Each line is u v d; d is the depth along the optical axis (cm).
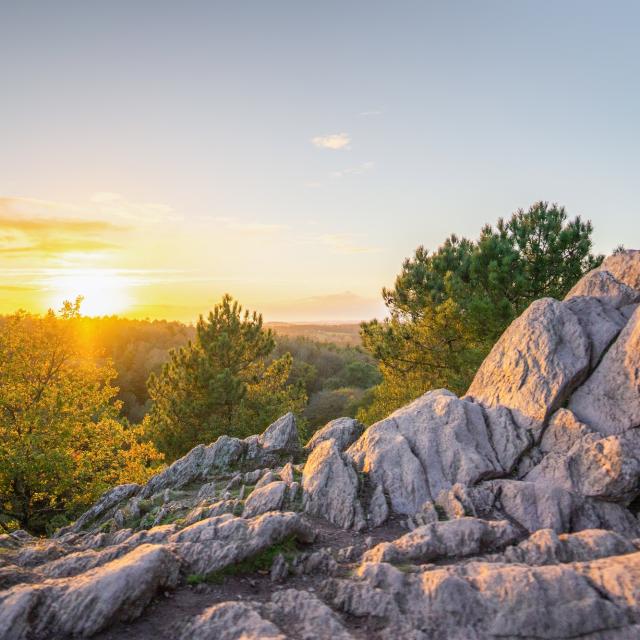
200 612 885
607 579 831
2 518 2445
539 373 1566
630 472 1213
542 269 2816
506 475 1430
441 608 828
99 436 2716
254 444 2012
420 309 2966
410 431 1580
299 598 901
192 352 3459
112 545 1220
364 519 1300
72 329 2805
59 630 812
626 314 1672
